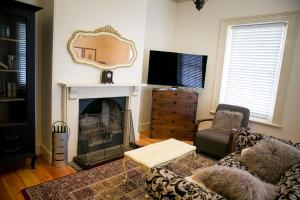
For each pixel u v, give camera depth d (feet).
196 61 13.33
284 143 6.79
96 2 9.48
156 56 12.94
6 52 8.15
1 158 7.88
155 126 13.37
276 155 6.37
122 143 12.08
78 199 6.96
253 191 3.95
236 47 12.56
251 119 11.76
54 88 8.86
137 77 11.85
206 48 13.64
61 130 9.21
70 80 9.27
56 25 8.48
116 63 10.71
